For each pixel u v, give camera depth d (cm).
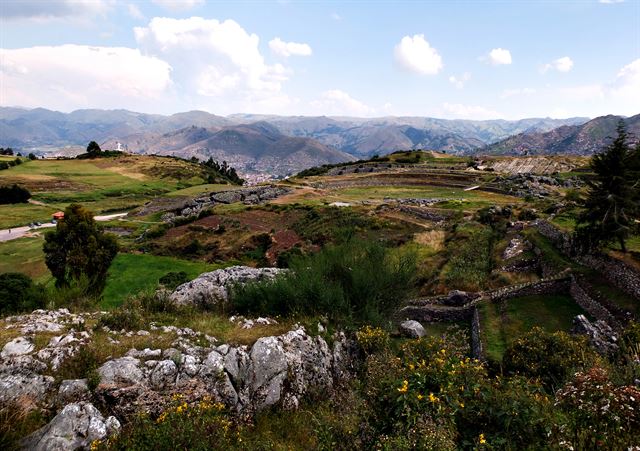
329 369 1247
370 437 679
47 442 714
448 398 713
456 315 2598
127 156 19850
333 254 1906
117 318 1134
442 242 4125
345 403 980
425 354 1173
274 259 5047
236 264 5153
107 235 3847
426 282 3141
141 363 930
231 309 1583
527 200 6888
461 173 11031
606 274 2372
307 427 954
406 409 667
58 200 11950
